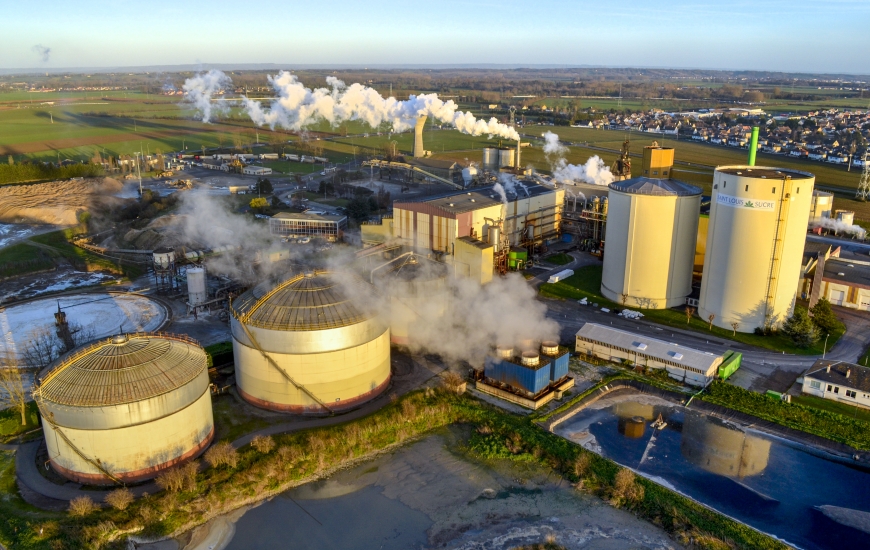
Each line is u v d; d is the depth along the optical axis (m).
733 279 73.81
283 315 55.59
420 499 48.06
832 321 73.31
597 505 47.12
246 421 55.75
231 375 64.25
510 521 45.56
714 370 63.66
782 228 69.88
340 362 56.38
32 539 41.16
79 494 46.12
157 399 47.12
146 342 50.47
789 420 57.25
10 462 49.91
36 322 77.94
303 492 48.75
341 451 52.62
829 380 60.16
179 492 46.16
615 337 69.00
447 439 55.97
